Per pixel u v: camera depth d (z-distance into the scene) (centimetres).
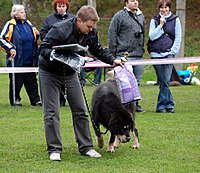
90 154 562
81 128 564
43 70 533
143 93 1420
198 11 3353
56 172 476
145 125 803
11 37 1088
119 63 573
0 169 492
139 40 966
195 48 2734
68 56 500
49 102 534
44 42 509
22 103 1209
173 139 673
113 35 959
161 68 976
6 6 3319
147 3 3388
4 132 742
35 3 3241
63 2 777
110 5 3403
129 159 548
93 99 636
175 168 496
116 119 557
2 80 1998
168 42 983
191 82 1708
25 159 545
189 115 930
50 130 538
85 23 491
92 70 1741
